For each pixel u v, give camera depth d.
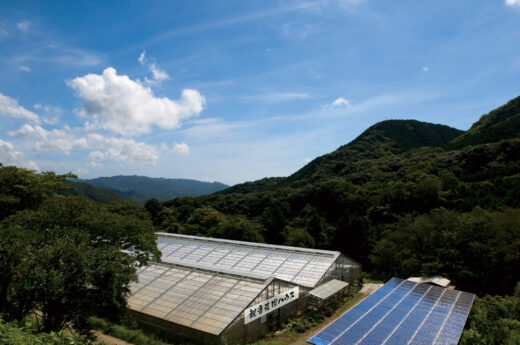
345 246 52.84
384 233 52.91
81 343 12.01
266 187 170.00
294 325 26.44
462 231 37.78
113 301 15.34
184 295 25.77
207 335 20.62
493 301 27.47
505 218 38.50
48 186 40.00
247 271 34.06
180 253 40.56
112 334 22.45
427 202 59.31
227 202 101.75
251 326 23.23
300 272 32.62
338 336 18.78
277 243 67.50
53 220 19.91
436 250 39.09
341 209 72.75
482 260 35.50
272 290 25.59
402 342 18.09
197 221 75.94
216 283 26.92
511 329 20.75
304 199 82.25
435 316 21.91
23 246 16.16
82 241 16.53
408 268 39.62
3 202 33.50
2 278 15.77
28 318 16.41
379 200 68.31
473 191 58.81
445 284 31.38
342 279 36.31
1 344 8.77
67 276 14.04
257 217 82.44
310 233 60.12
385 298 25.64
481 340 20.42
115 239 21.33
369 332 19.31
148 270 31.23
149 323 23.86
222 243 42.41
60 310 14.89
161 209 89.81
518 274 33.34
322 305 29.88
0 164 39.69
